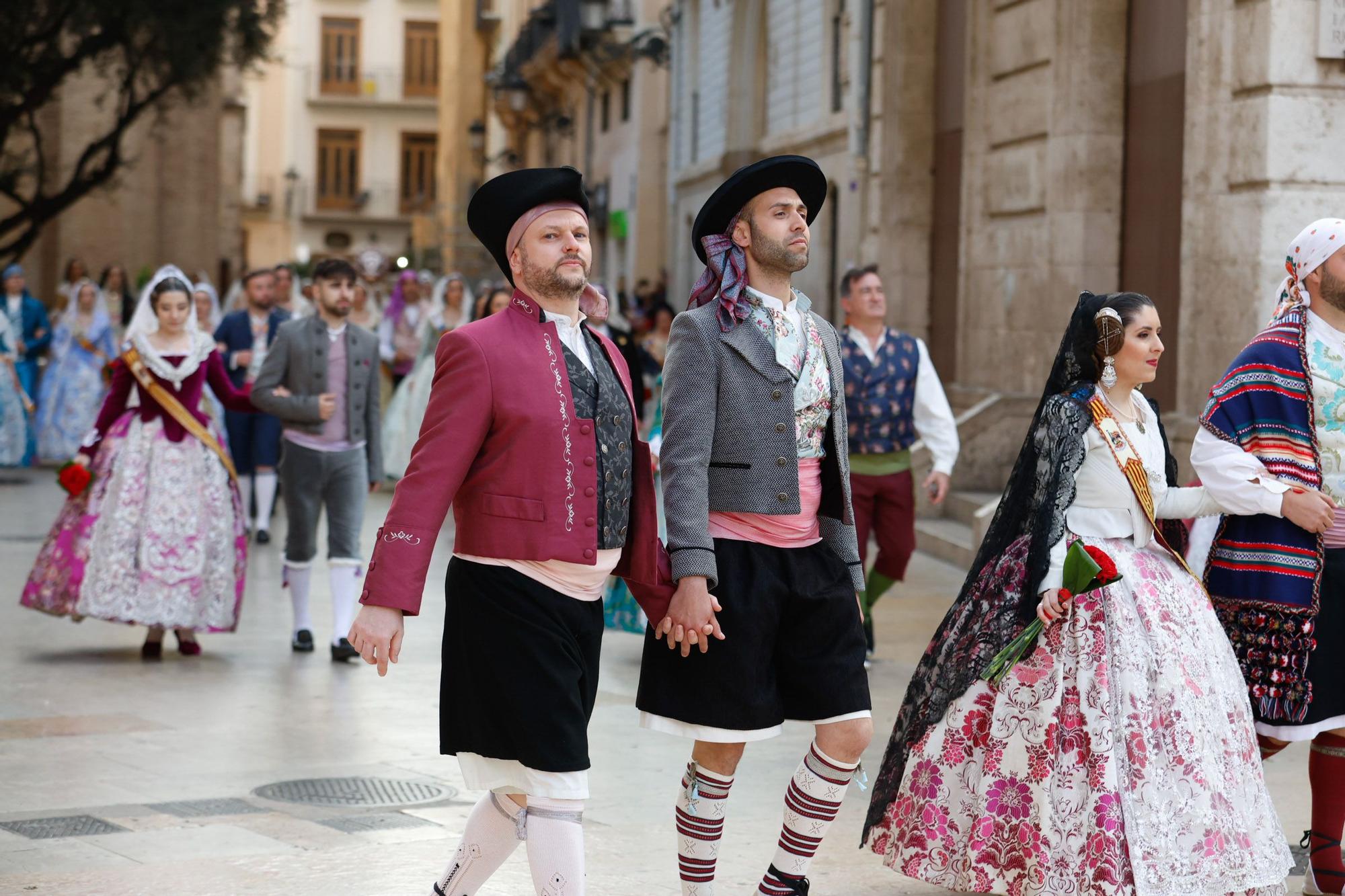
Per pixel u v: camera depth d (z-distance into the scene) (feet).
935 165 51.01
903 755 14.94
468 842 12.66
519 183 12.53
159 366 25.73
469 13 176.55
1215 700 14.38
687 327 13.61
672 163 96.02
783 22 75.77
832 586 13.78
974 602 14.89
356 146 211.20
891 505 26.48
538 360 12.40
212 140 96.68
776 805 18.28
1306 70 30.22
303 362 26.68
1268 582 15.28
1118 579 14.01
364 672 25.77
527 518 12.19
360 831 16.83
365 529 43.68
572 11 107.45
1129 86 38.88
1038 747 14.11
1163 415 33.65
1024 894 14.03
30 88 63.67
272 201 207.92
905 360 26.37
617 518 12.66
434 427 12.19
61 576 25.85
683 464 13.32
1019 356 42.91
